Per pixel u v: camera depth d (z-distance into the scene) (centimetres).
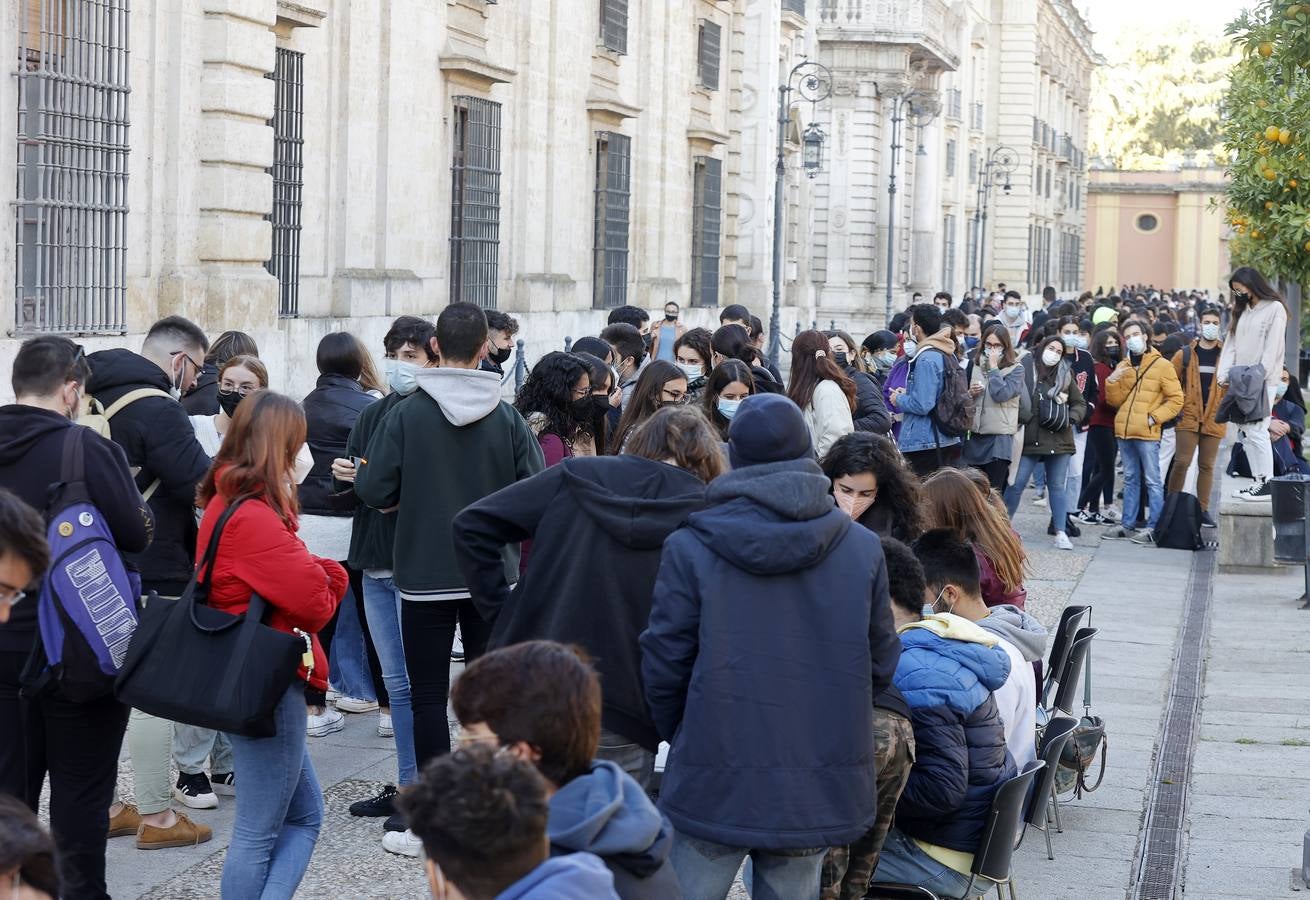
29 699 510
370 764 759
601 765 330
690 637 439
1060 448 1479
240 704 491
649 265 2589
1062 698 688
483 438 635
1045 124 7231
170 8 1302
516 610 508
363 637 804
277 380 1452
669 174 2656
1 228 1105
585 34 2267
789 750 430
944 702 495
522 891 265
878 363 1433
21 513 389
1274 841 701
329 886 602
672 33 2628
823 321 4703
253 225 1409
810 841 429
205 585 504
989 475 1419
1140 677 995
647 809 327
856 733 436
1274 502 1228
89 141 1197
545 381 727
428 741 635
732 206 3042
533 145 2105
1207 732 875
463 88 1886
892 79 4634
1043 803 561
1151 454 1554
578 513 504
